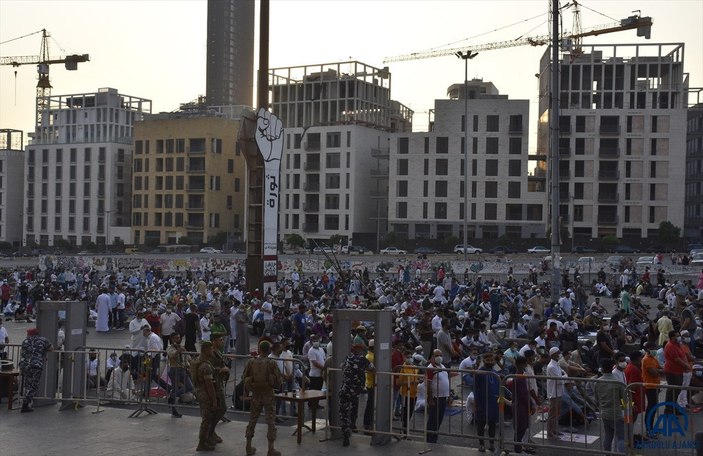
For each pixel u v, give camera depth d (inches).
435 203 4190.5
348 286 1839.3
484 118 4138.8
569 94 4111.7
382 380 550.3
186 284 1833.2
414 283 1881.2
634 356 559.2
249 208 1398.9
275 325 962.7
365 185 4559.5
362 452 521.7
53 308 676.1
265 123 1384.1
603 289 2023.9
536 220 4097.0
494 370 587.8
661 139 3983.8
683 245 3715.6
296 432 577.0
